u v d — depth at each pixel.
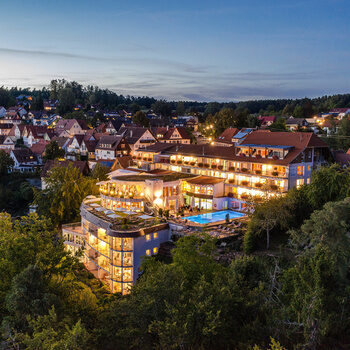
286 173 57.50
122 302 26.42
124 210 54.50
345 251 29.22
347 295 27.00
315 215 32.84
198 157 70.94
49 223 40.38
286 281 29.94
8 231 39.44
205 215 58.88
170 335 22.50
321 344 24.88
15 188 109.56
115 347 25.05
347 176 47.34
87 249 54.56
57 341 22.44
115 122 168.88
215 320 23.66
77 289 37.06
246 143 67.75
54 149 125.12
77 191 73.44
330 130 129.62
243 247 45.59
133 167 80.19
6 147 152.25
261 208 47.19
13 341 24.64
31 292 28.77
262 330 25.20
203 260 34.22
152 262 35.47
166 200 61.12
